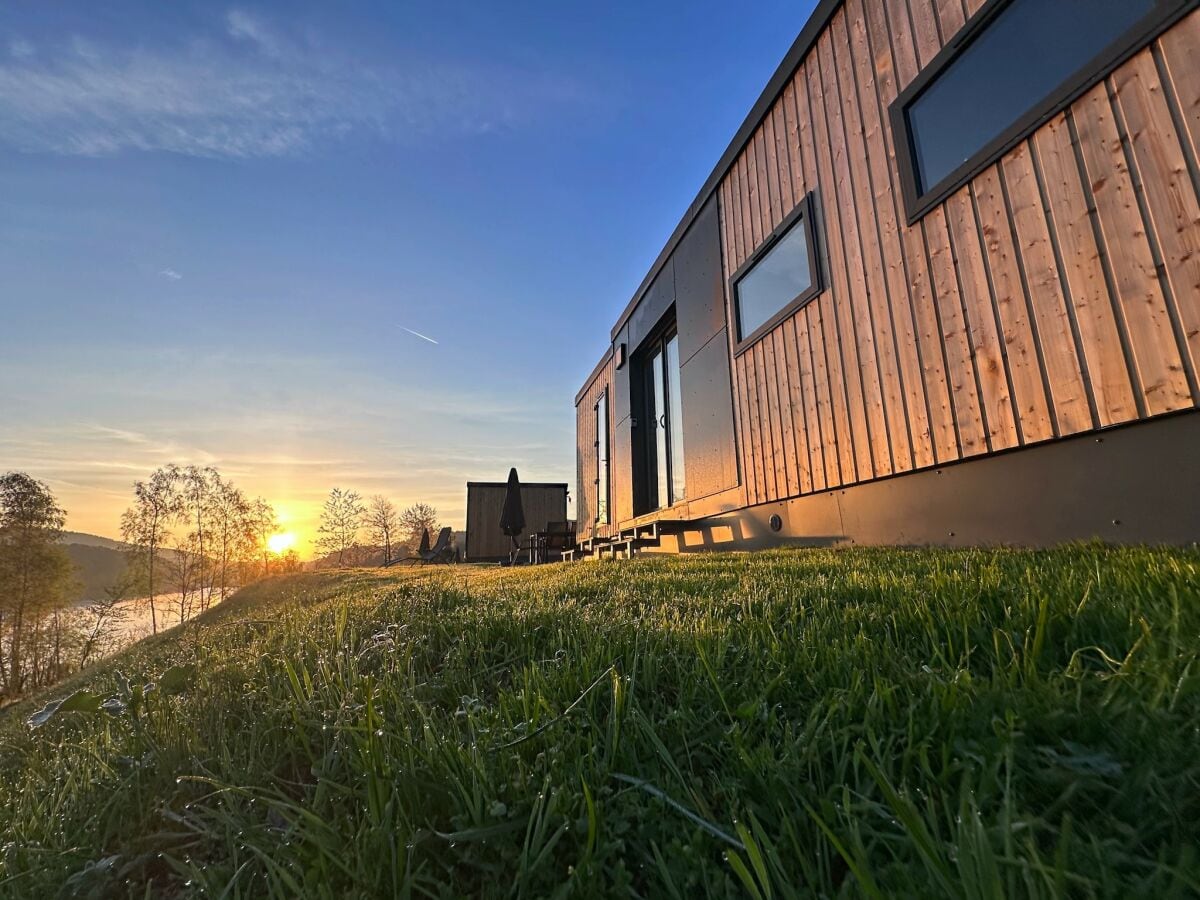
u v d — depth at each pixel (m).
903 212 3.52
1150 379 2.26
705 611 1.82
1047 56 2.66
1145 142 2.27
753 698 1.08
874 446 3.78
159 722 1.33
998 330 2.91
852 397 3.98
